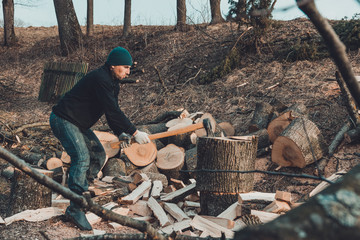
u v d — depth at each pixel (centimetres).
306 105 609
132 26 1659
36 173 123
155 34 1377
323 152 466
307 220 60
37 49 1532
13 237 299
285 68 798
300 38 916
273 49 910
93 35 1593
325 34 68
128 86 975
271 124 524
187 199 411
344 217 62
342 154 467
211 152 353
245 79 807
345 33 807
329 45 70
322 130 534
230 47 1024
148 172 462
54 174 454
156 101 802
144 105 814
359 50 761
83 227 323
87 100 339
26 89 1135
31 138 655
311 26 976
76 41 1413
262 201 347
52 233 311
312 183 436
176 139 554
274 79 762
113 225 334
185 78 967
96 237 160
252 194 354
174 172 493
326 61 778
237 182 352
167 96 815
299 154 450
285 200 338
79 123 341
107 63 343
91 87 335
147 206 373
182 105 758
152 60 1153
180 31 1334
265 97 694
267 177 474
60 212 354
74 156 341
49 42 1606
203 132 552
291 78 741
